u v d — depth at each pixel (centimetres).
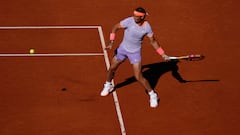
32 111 2792
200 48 3606
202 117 2856
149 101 2958
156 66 3334
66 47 3462
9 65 3200
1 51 3353
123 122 2766
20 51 3372
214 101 3006
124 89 3050
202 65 3381
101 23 3847
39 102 2872
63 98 2920
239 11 4222
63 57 3338
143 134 2680
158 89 3080
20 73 3127
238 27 3959
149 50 3516
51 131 2645
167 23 3925
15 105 2830
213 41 3719
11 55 3316
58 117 2761
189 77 3231
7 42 3472
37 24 3756
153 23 3903
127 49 2722
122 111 2855
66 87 3020
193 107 2938
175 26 3891
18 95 2916
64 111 2812
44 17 3869
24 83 3028
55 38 3572
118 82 3122
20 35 3581
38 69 3180
